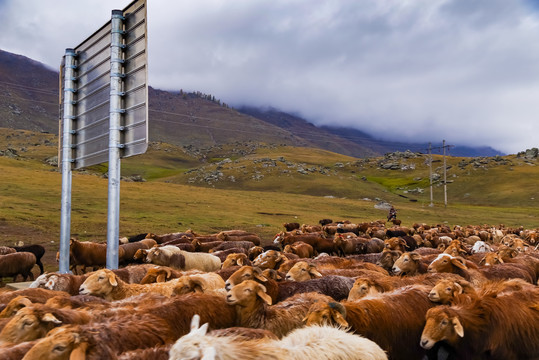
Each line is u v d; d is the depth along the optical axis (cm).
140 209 6072
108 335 649
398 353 838
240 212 6862
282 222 6088
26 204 5359
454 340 791
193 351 434
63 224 1909
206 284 1130
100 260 2261
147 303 855
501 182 16075
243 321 823
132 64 1609
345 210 8706
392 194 14650
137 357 566
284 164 19338
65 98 1958
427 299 916
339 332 620
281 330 829
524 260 1602
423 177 18488
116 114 1620
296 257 2059
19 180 7775
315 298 913
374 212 8738
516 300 894
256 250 2181
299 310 867
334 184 15650
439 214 9025
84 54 1916
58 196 6412
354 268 1423
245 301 814
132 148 1581
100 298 1006
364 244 3002
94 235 3894
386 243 2378
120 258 2338
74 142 1953
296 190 14962
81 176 9469
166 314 758
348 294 1080
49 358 521
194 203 7431
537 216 9444
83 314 739
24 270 2009
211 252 2250
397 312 855
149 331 696
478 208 11138
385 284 1012
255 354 492
